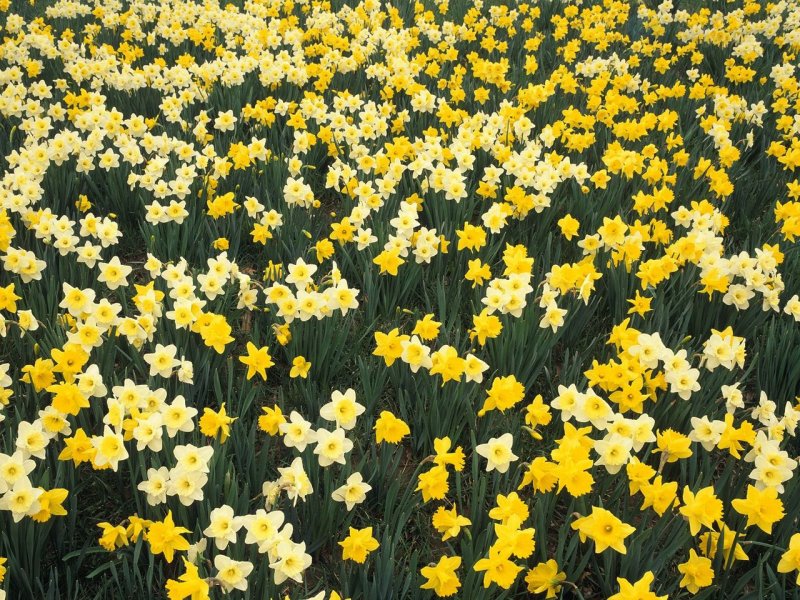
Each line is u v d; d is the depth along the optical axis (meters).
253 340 2.66
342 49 5.84
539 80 5.67
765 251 2.84
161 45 6.05
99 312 2.39
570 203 3.54
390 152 3.72
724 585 2.00
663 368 2.41
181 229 3.29
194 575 1.72
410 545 2.23
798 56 6.39
